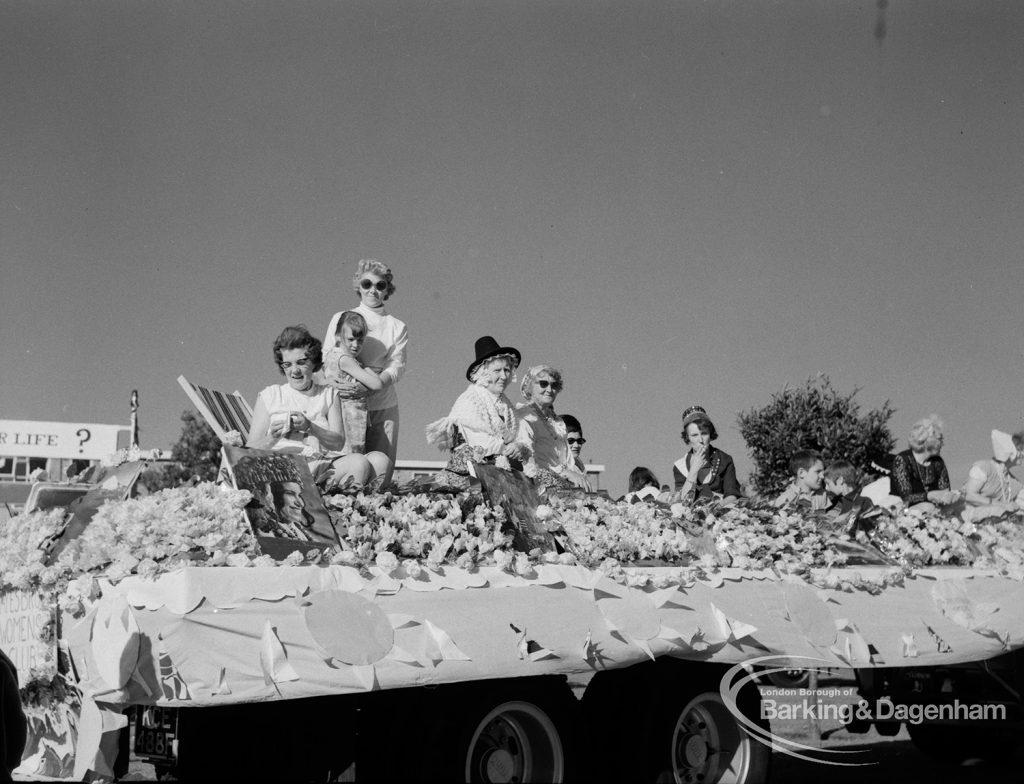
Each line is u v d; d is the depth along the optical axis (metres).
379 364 6.98
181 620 4.39
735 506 7.25
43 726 5.09
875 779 7.91
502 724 5.48
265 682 4.50
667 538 6.30
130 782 5.19
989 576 7.72
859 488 8.30
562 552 5.88
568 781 5.53
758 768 6.32
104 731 4.53
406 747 5.16
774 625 6.44
